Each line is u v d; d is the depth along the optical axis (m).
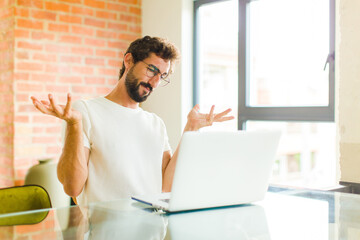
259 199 1.44
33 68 3.24
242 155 1.34
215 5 3.59
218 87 4.32
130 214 1.22
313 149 4.19
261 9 3.36
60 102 3.38
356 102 2.38
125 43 3.78
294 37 3.18
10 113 3.19
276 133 1.40
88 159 1.76
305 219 1.20
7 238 0.96
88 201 1.75
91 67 3.55
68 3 3.40
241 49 3.37
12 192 1.63
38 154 3.27
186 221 1.16
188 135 1.21
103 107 1.82
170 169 1.92
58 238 0.96
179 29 3.60
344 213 1.29
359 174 2.37
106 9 3.63
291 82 3.31
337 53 2.65
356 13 2.36
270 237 1.01
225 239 0.98
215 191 1.32
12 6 3.16
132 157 1.81
